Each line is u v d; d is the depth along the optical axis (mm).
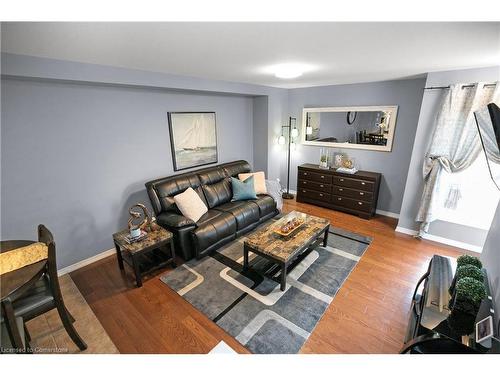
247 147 5070
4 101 2115
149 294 2422
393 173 4078
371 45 1733
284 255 2373
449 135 3010
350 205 4285
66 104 2486
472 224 3131
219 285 2537
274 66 2506
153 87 2912
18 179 2291
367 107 4090
